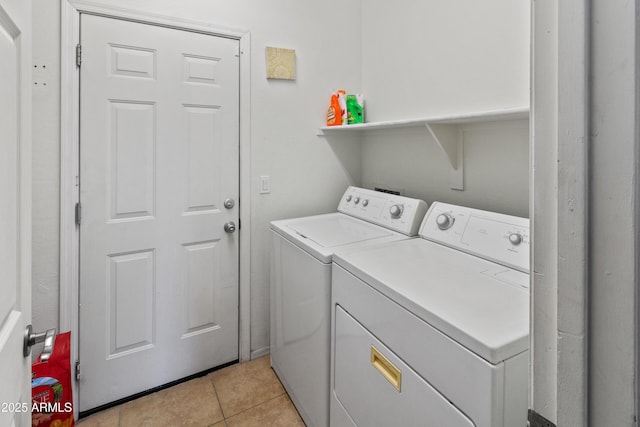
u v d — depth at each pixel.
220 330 2.06
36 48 1.49
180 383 1.94
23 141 0.77
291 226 1.88
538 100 0.45
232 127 1.98
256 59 2.02
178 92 1.81
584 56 0.38
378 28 2.25
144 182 1.77
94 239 1.67
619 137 0.36
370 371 1.13
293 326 1.71
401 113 2.10
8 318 0.68
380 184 2.31
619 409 0.38
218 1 1.89
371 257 1.31
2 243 0.64
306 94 2.21
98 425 1.63
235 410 1.74
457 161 1.76
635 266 0.36
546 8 0.43
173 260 1.88
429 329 0.89
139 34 1.70
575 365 0.41
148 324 1.84
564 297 0.42
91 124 1.62
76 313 1.64
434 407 0.87
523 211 1.48
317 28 2.22
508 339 0.75
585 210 0.39
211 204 1.96
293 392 1.75
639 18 0.35
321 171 2.31
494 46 1.54
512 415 0.76
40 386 1.36
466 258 1.30
